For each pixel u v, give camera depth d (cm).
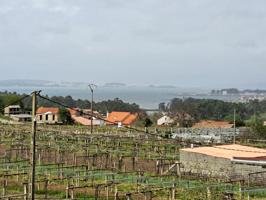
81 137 7394
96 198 3484
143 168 5344
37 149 5838
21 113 12706
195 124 12888
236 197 3866
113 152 5966
